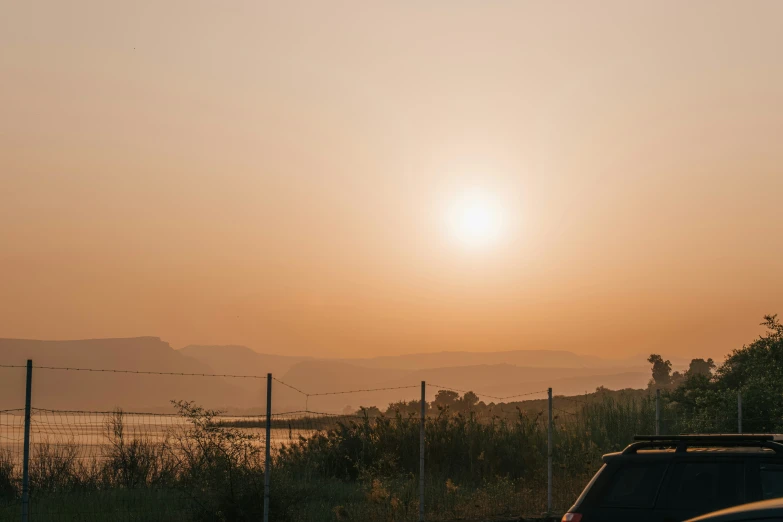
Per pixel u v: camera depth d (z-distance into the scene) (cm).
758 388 2177
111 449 1847
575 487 1919
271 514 1384
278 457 2108
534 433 2406
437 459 2297
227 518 1373
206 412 1501
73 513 1493
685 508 818
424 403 1502
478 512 1648
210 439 1457
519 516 1603
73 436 1858
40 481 1738
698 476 832
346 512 1541
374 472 2158
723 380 2589
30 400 1222
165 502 1548
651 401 2675
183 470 1611
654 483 848
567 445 2303
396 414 2541
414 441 2356
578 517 869
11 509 1523
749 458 820
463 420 2456
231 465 1427
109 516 1475
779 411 2077
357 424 2473
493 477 2169
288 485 1518
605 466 887
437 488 1891
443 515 1611
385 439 2378
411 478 2127
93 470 1792
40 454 1797
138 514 1477
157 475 1783
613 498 862
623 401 2775
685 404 2634
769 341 2417
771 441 843
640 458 870
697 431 2223
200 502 1420
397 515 1589
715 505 807
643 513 835
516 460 2259
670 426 2464
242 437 1469
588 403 2811
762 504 539
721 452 839
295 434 2408
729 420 2141
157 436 1892
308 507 1603
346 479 2197
